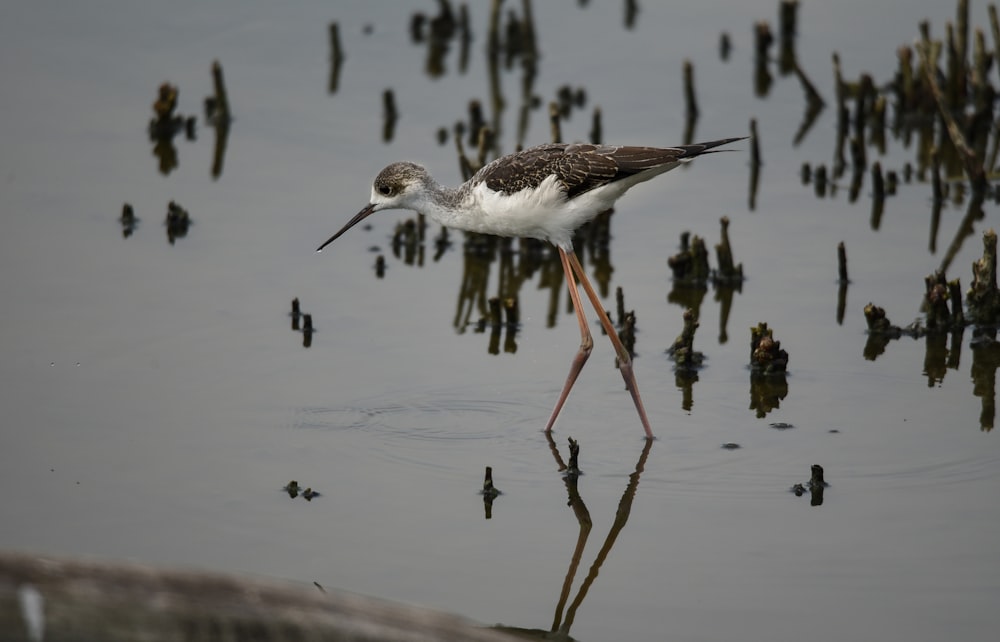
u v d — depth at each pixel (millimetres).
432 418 11641
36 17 21906
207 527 9641
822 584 8984
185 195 16578
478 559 9359
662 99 20047
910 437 11250
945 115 17281
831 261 15289
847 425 11516
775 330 13602
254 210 16281
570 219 11859
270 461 10734
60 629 5812
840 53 21484
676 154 11734
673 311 14211
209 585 5855
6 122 18234
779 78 20938
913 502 10125
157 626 5797
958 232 16031
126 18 22188
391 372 12547
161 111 18219
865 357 12938
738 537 9680
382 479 10547
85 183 16688
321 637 5816
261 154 17922
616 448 11164
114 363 12367
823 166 17562
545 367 12844
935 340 13352
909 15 22688
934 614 8570
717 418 11703
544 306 14508
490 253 16094
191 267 14695
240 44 21562
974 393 12125
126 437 11000
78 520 9648
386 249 15852
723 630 8438
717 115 19578
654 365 12867
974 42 19453
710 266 15312
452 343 13344
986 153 18562
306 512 9930
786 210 16797
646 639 8367
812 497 10250
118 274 14375
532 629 8492
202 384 12055
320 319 13688
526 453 11086
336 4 23531
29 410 11367
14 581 5797
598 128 18438
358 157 17828
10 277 14117
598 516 10039
